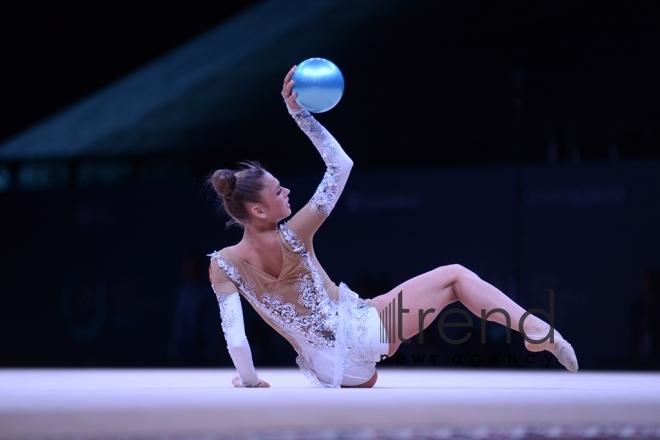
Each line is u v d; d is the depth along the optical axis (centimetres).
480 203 2339
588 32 2445
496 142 2536
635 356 2142
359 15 2641
